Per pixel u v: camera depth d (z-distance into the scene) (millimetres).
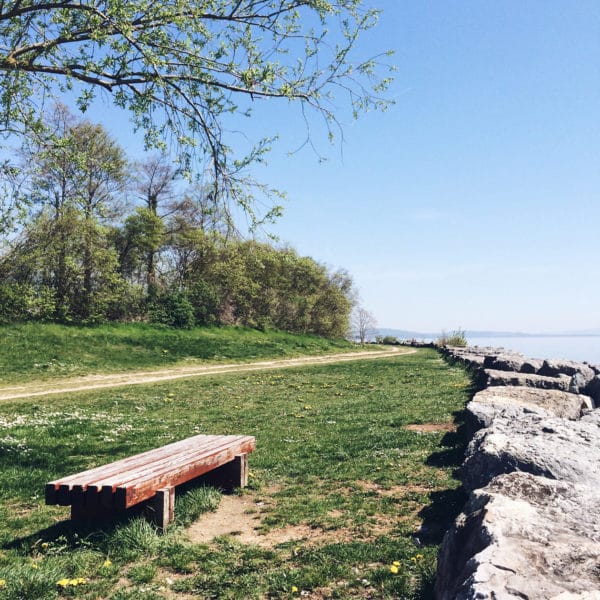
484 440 8602
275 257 15539
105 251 44750
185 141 13672
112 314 49125
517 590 3932
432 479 10555
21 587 6297
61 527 8570
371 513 8828
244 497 10172
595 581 4078
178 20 12492
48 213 39500
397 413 18797
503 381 19703
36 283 42750
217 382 29766
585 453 7789
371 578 6414
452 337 72688
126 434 16078
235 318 61594
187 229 56156
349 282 82125
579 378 19562
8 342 34375
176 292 52531
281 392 26109
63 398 24000
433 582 6094
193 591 6383
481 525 5000
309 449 13828
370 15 13508
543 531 4883
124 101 13891
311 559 7051
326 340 66875
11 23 13883
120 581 6699
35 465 12508
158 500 8219
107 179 41906
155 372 34062
